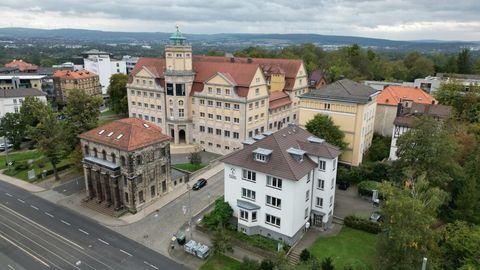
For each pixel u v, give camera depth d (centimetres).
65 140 7544
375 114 8862
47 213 6141
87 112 7862
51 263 4738
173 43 9106
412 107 8012
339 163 7550
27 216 6034
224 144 9038
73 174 7944
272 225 4991
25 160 9031
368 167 6756
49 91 17125
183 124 9512
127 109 12694
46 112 8369
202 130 9375
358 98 7125
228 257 4803
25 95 12100
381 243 3591
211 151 9325
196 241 5188
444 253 3959
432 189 3856
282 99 10288
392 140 7569
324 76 13325
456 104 8931
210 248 4959
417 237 3288
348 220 5412
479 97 8588
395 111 8631
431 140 5088
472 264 3634
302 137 5591
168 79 9212
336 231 5334
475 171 5197
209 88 8912
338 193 6481
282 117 10281
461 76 12681
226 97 8638
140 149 5950
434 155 5050
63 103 15825
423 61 16700
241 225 5191
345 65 16012
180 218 5872
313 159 5200
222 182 7250
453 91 9231
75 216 6025
